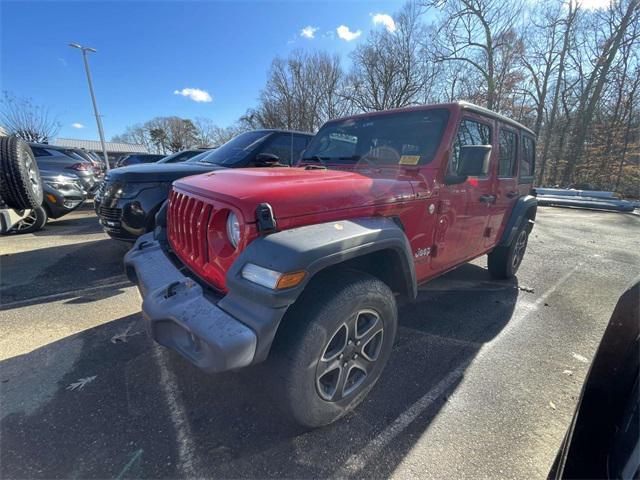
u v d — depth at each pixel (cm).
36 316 310
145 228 409
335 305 160
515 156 373
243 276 147
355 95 3052
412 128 270
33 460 161
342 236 161
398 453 169
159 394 208
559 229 860
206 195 182
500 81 2188
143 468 158
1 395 205
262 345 140
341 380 176
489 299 372
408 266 204
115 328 288
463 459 167
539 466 163
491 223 342
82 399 202
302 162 327
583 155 2139
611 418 122
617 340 136
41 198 481
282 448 170
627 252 612
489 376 234
